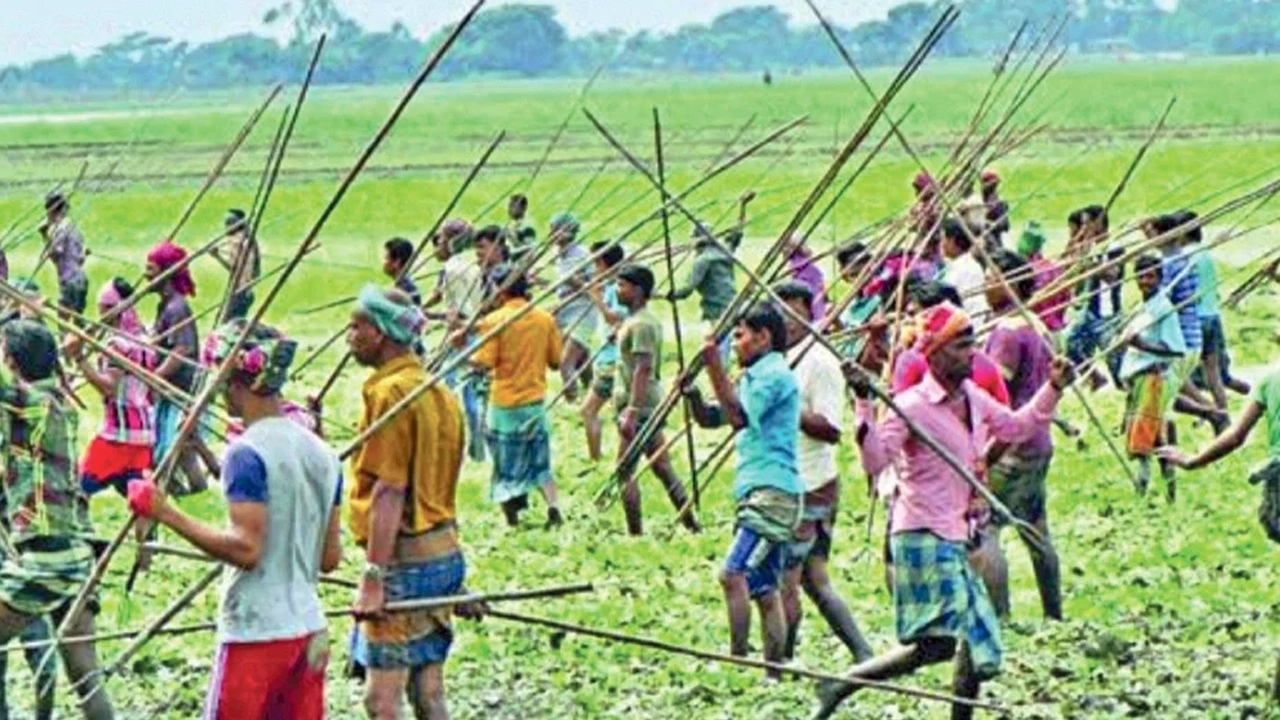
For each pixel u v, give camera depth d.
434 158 143.00
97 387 34.78
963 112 186.88
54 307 25.47
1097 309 41.91
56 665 25.89
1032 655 28.06
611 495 37.72
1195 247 41.06
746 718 25.94
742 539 26.55
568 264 45.97
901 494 23.50
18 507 23.48
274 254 85.25
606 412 49.72
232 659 19.97
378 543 21.58
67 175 128.12
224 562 19.78
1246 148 128.00
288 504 19.97
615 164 125.19
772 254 27.28
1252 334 58.91
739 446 26.64
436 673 22.34
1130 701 26.19
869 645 27.23
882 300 33.84
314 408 24.91
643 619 30.69
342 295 72.31
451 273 40.69
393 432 21.59
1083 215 42.00
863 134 27.08
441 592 21.98
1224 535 36.03
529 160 135.62
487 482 42.50
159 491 19.69
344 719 26.20
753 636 29.70
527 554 35.66
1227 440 26.97
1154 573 33.12
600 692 27.19
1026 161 114.06
